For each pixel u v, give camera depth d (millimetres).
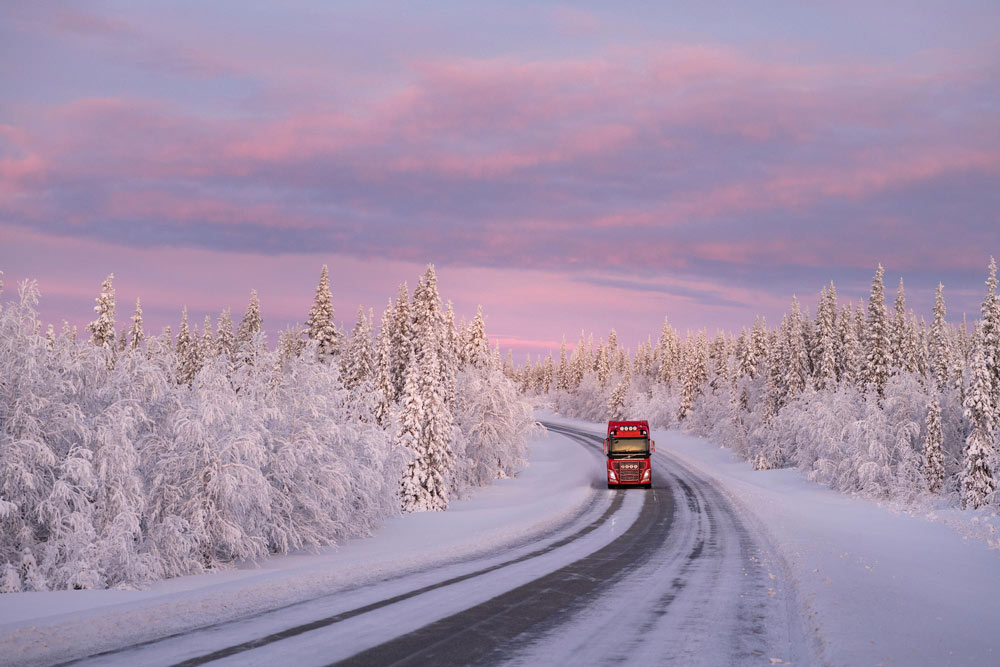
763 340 88250
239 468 19094
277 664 8008
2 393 17156
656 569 16500
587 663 8398
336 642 9109
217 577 17312
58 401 17812
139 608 10594
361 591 12898
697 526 26422
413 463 38594
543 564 17094
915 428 41250
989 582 15070
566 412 149875
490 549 19922
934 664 8047
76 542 15938
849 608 11102
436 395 40125
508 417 55750
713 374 106250
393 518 32500
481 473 55469
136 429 19125
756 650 9164
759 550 20047
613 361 159500
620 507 33844
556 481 54969
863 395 48688
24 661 8000
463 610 11383
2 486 16047
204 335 70250
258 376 24000
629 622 10734
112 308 53125
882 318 63125
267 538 21297
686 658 8703
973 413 37375
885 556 18219
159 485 18500
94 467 17125
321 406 24219
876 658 8250
